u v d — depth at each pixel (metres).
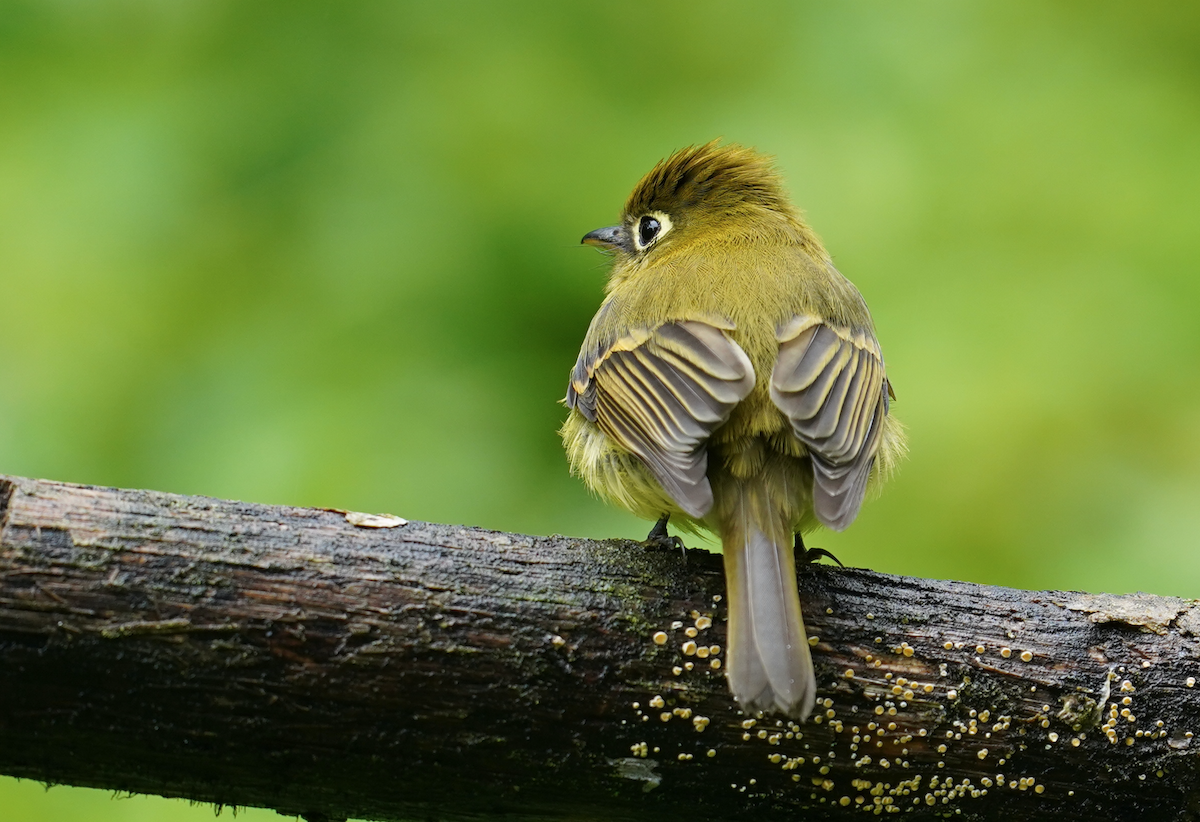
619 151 11.78
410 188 11.50
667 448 7.21
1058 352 11.71
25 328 11.00
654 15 12.48
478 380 11.08
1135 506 11.40
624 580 6.70
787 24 12.63
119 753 6.24
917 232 12.14
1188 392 11.66
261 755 6.31
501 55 12.06
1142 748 6.80
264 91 11.80
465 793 6.57
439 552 6.57
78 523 6.16
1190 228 12.18
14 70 11.88
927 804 6.77
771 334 7.78
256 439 10.52
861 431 7.58
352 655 6.27
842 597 6.96
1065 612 7.00
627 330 8.08
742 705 6.21
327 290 11.23
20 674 5.99
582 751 6.52
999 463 11.48
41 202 11.31
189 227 11.41
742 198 9.73
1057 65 12.97
